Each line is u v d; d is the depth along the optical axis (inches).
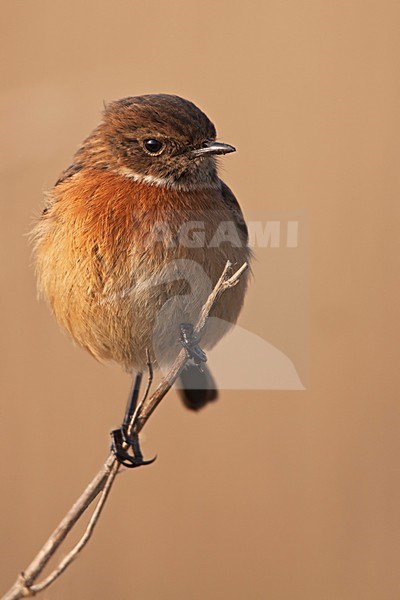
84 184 112.7
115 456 110.0
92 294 112.3
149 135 112.7
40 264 113.0
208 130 112.8
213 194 112.8
